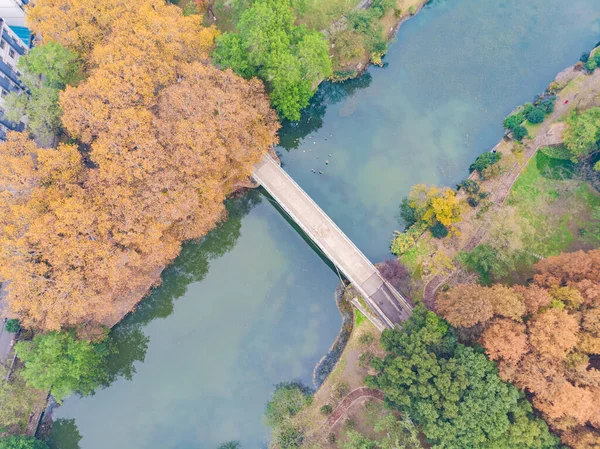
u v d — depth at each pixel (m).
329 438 63.16
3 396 58.03
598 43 82.56
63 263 55.72
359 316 68.38
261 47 64.88
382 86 82.38
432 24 84.56
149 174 58.09
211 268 74.75
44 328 60.97
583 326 55.22
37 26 64.50
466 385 52.88
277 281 73.19
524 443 52.69
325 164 78.44
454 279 68.12
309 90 73.88
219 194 67.69
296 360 69.38
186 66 61.56
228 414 67.81
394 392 55.19
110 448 67.12
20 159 56.94
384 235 73.94
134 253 58.19
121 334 71.31
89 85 58.84
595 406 51.28
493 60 82.44
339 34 76.94
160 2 65.81
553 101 76.56
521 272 68.06
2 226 55.44
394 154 78.25
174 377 69.94
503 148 75.62
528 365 53.41
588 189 72.38
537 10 84.81
